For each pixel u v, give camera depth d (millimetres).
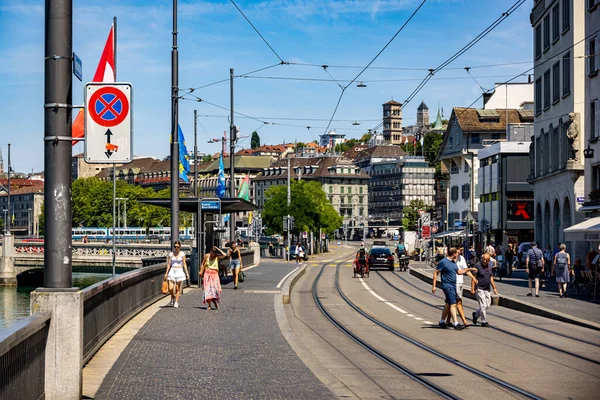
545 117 59406
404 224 182875
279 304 27531
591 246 49562
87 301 14781
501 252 60062
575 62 51531
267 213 103000
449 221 108688
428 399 12688
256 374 13938
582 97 51625
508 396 13016
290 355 16203
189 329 20234
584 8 50156
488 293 24422
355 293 40344
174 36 32062
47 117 10977
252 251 63750
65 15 11062
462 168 103500
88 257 93000
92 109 11562
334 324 25359
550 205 57969
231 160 52406
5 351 7977
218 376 13664
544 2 59250
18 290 89188
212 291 25688
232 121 52094
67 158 11039
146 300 25688
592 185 47344
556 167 56625
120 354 15773
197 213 35656
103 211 190375
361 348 19391
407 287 45250
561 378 14758
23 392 9227
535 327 23969
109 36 30438
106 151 11555
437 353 18281
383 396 12875
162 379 13242
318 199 123938
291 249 86812
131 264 91500
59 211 10953
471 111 102688
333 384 13102
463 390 13523
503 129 100750
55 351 10836
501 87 105250
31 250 94688
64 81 11023
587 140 47375
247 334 19453
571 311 27109
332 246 184375
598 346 19500
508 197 81500
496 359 17281
